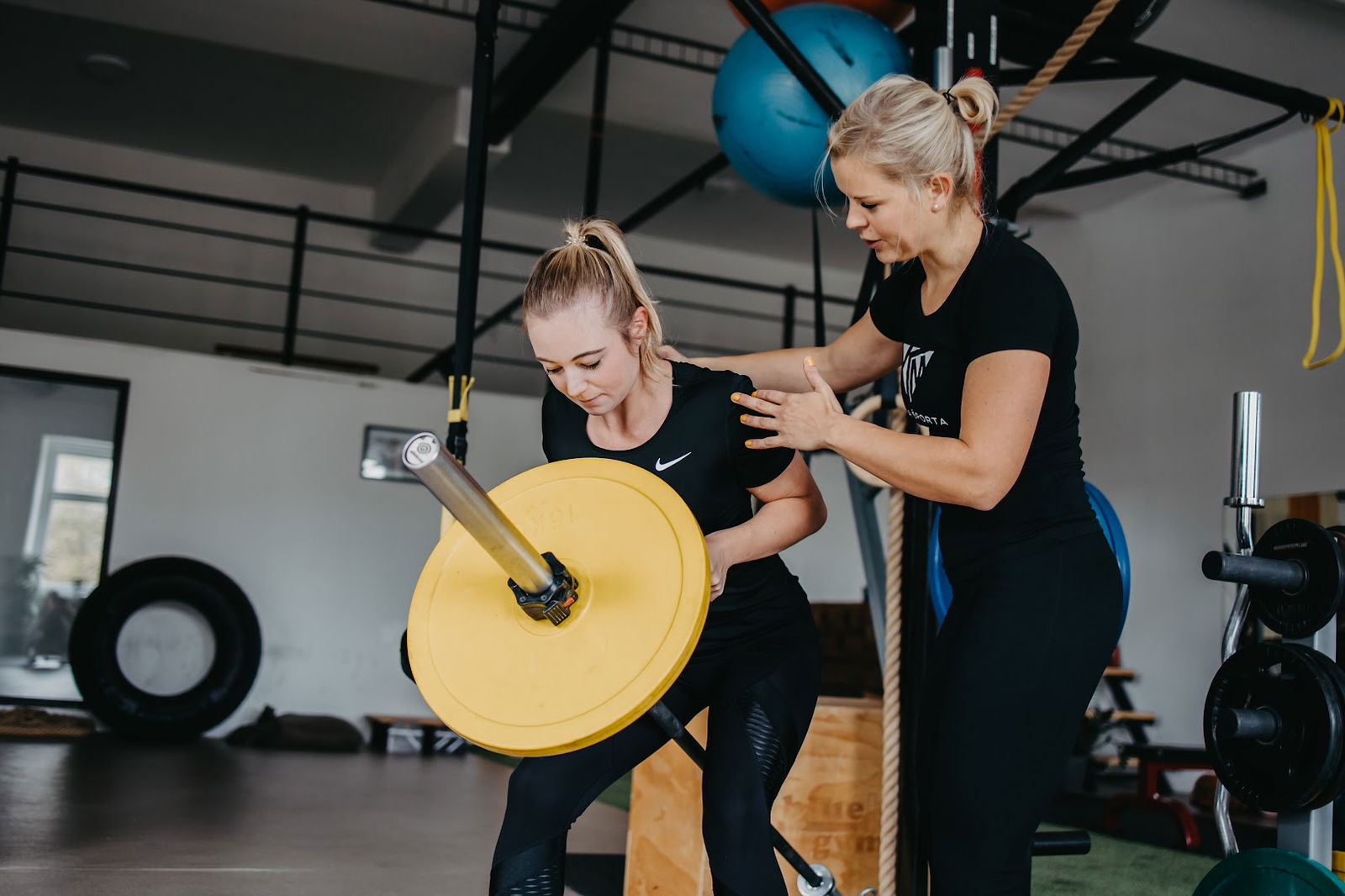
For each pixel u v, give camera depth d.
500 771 5.93
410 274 9.87
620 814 4.74
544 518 1.42
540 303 1.42
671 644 1.26
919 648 2.31
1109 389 7.91
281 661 7.12
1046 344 1.48
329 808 4.33
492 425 7.64
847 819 2.69
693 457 1.57
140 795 4.38
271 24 6.27
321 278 9.61
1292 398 6.58
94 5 6.09
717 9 5.95
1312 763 1.65
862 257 10.88
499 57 6.55
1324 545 1.71
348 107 8.26
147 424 7.02
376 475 7.42
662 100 7.06
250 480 7.18
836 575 8.05
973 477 1.41
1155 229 7.66
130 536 6.91
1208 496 7.09
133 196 9.14
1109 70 3.14
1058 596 1.55
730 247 10.70
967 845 1.53
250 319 9.37
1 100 8.39
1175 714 7.16
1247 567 1.71
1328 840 1.69
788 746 1.59
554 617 1.31
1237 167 6.95
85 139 9.05
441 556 1.45
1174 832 5.03
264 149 9.11
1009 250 1.55
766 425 1.49
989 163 2.52
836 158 1.53
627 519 1.37
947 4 2.51
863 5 2.84
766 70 2.69
